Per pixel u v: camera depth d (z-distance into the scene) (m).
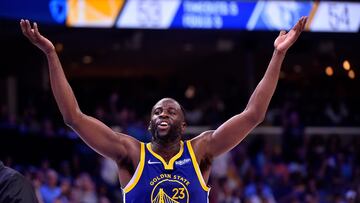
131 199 3.89
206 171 4.08
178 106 4.09
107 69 19.66
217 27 10.94
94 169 11.49
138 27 10.59
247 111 4.04
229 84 17.59
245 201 11.13
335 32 11.46
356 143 14.77
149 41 14.77
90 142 3.97
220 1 11.00
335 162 13.46
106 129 4.02
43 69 16.08
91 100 16.58
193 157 4.00
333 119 15.51
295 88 16.91
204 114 14.94
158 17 10.69
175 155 3.99
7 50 15.09
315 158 13.44
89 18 10.40
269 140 14.40
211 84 19.25
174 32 11.50
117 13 10.52
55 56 3.84
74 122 3.90
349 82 15.62
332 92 15.91
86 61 17.98
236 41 14.26
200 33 11.73
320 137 14.19
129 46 15.22
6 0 9.97
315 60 15.59
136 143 4.08
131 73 20.70
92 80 20.80
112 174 11.23
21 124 12.10
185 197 3.88
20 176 3.34
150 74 20.92
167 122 3.98
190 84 20.41
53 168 11.33
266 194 11.63
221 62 18.59
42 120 12.92
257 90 4.04
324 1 11.41
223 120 15.24
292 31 4.01
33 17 10.10
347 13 11.48
